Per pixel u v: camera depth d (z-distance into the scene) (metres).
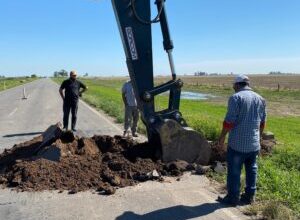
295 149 5.78
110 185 4.17
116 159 4.73
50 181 4.24
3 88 36.12
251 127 3.54
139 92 4.75
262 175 4.28
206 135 7.24
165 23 4.75
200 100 21.33
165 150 4.68
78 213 3.46
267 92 28.39
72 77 8.05
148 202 3.71
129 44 4.68
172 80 4.82
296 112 15.20
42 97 21.72
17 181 4.23
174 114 4.82
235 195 3.58
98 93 25.36
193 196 3.86
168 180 4.37
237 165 3.58
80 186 4.14
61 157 4.66
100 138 5.38
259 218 3.28
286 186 3.94
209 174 4.52
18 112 13.19
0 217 3.39
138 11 4.67
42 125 9.70
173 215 3.38
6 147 6.73
